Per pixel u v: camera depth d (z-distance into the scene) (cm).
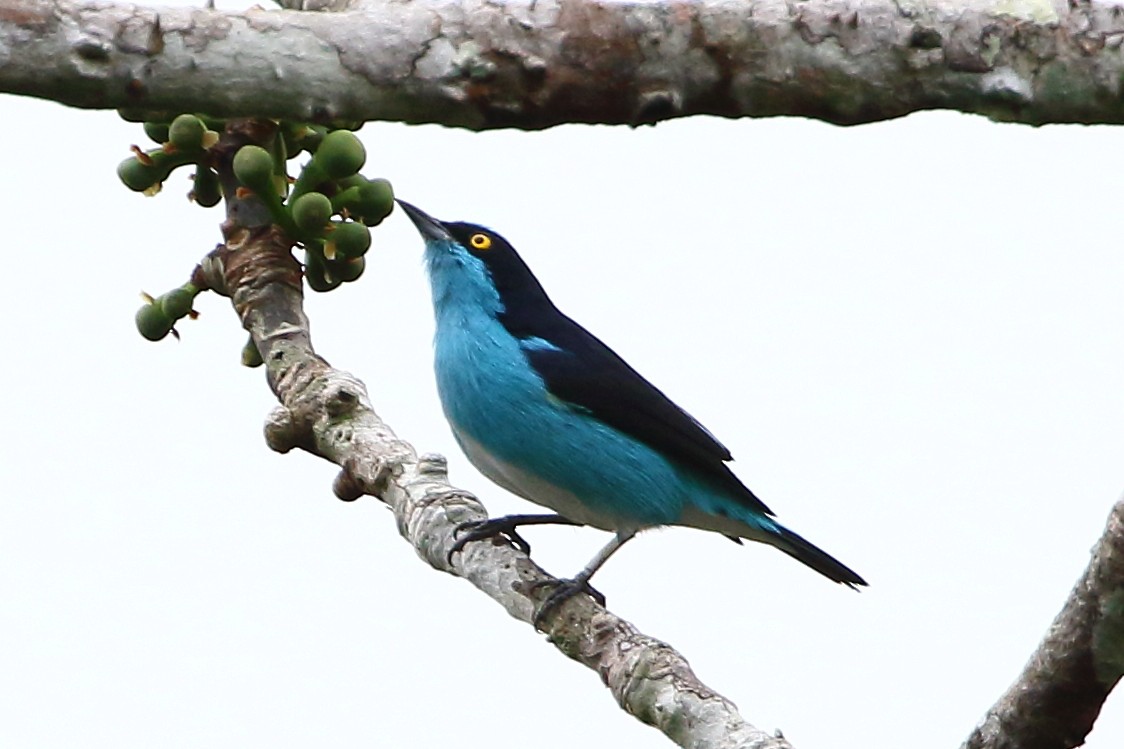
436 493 1281
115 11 796
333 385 1329
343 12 821
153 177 1397
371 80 808
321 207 1338
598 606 1191
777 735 1021
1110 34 834
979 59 828
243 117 821
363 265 1414
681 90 816
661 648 1115
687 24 811
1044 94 838
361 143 1352
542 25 807
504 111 813
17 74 787
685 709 1058
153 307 1431
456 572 1267
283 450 1345
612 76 809
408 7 819
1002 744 955
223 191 1397
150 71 797
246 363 1445
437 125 824
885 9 825
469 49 806
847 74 823
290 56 805
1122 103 838
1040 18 835
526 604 1208
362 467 1303
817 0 826
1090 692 917
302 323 1377
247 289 1376
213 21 802
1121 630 885
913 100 832
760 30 816
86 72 790
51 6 788
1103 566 871
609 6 812
